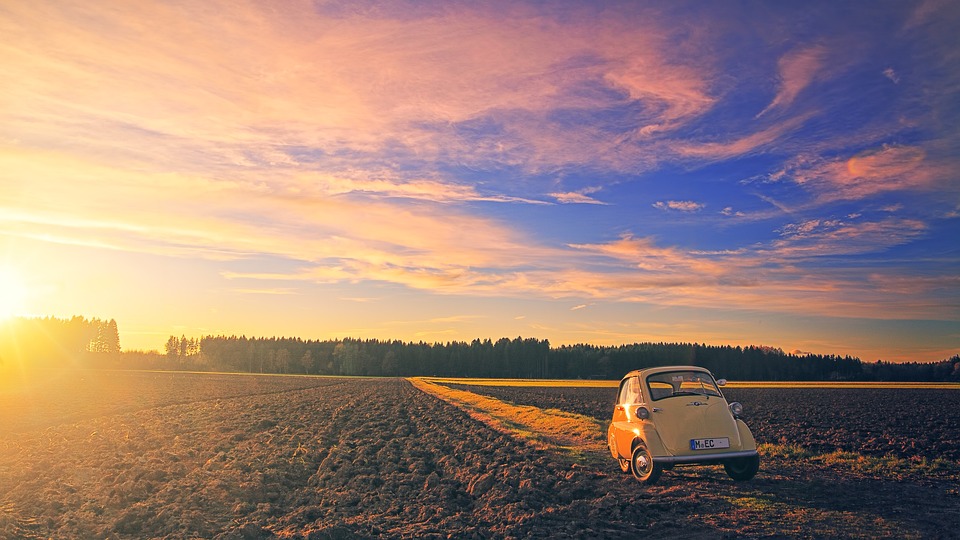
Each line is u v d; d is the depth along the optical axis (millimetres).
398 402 41844
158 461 16078
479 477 13484
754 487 12086
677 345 150750
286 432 23406
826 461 15508
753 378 140000
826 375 137500
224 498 12109
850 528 8883
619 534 9055
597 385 95688
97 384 76375
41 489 13336
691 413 12484
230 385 78812
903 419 33031
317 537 9062
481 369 172625
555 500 11664
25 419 31656
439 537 9312
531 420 29344
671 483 12672
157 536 9695
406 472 15117
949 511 9906
